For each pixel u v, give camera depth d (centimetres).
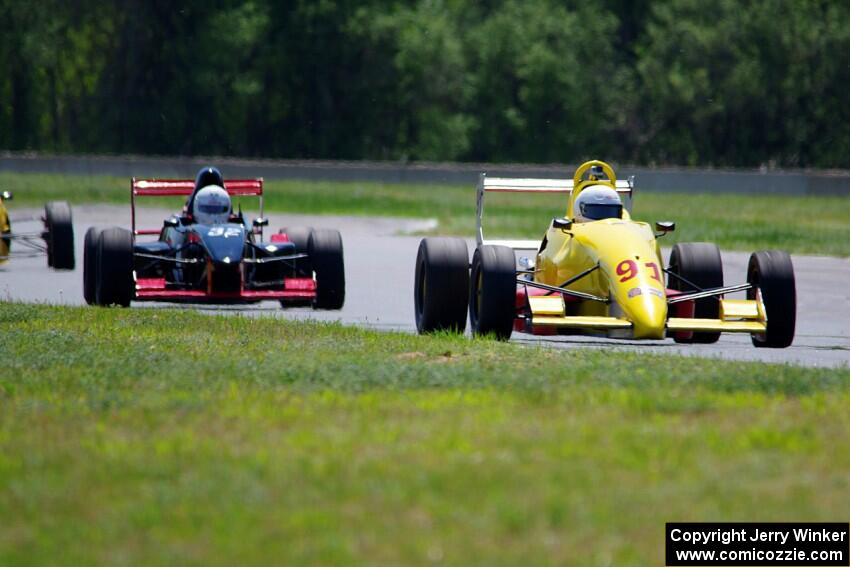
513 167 16612
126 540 2052
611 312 4272
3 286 6431
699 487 2317
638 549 2014
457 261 4578
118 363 3628
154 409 2981
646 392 3197
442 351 3909
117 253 5272
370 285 6762
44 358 3716
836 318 5691
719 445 2605
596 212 4775
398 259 8331
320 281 5616
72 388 3262
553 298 4222
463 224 11544
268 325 4631
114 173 16438
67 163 16588
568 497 2242
